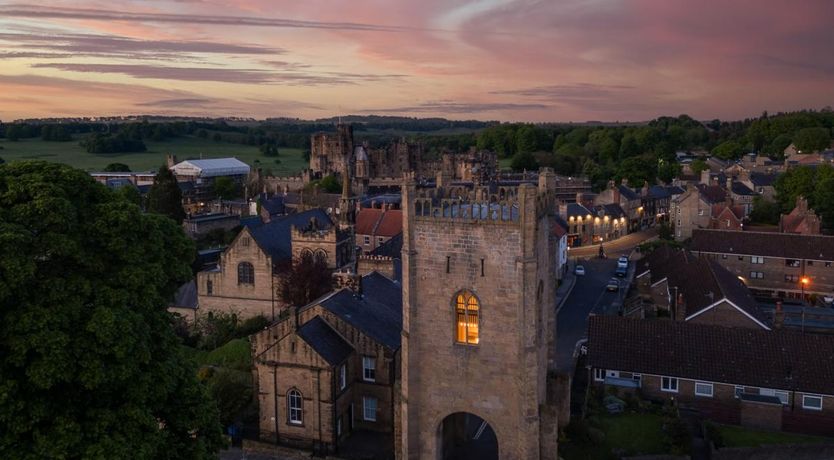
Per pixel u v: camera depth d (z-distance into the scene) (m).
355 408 66.44
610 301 118.88
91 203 45.97
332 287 91.38
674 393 72.25
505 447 50.50
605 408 69.06
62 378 36.66
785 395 68.69
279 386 63.28
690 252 126.44
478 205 49.62
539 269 50.78
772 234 130.38
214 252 130.38
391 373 64.75
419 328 51.66
